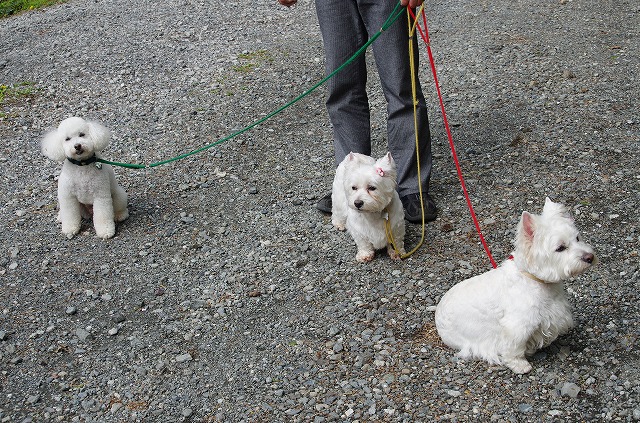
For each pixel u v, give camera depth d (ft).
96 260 12.16
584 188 12.62
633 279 11.06
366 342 10.64
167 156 14.34
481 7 19.38
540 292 9.87
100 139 12.23
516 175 13.05
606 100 14.74
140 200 13.29
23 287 11.76
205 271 11.84
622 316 10.61
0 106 16.25
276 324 10.98
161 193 13.42
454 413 9.80
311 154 14.14
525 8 19.07
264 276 11.69
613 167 13.00
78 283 11.78
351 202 11.21
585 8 18.75
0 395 10.36
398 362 10.36
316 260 11.90
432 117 14.84
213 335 10.91
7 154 14.69
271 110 15.55
